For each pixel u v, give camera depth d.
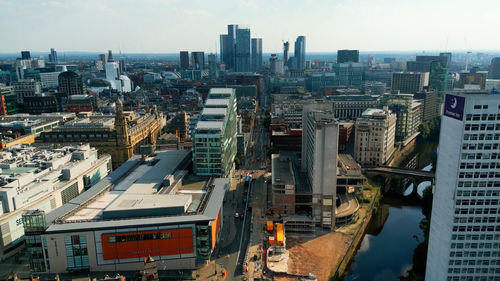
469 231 147.88
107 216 168.00
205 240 170.75
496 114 137.12
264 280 165.38
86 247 163.12
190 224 168.88
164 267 169.62
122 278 133.12
